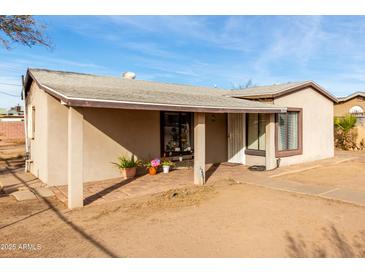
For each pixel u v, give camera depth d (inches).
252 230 201.8
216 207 257.4
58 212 246.8
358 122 766.5
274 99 455.5
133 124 410.0
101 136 376.5
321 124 557.6
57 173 343.0
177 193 303.4
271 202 271.0
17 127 1063.0
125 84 463.5
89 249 174.6
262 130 477.4
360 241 181.2
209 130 509.7
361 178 382.9
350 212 239.3
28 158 439.2
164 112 452.4
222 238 188.7
